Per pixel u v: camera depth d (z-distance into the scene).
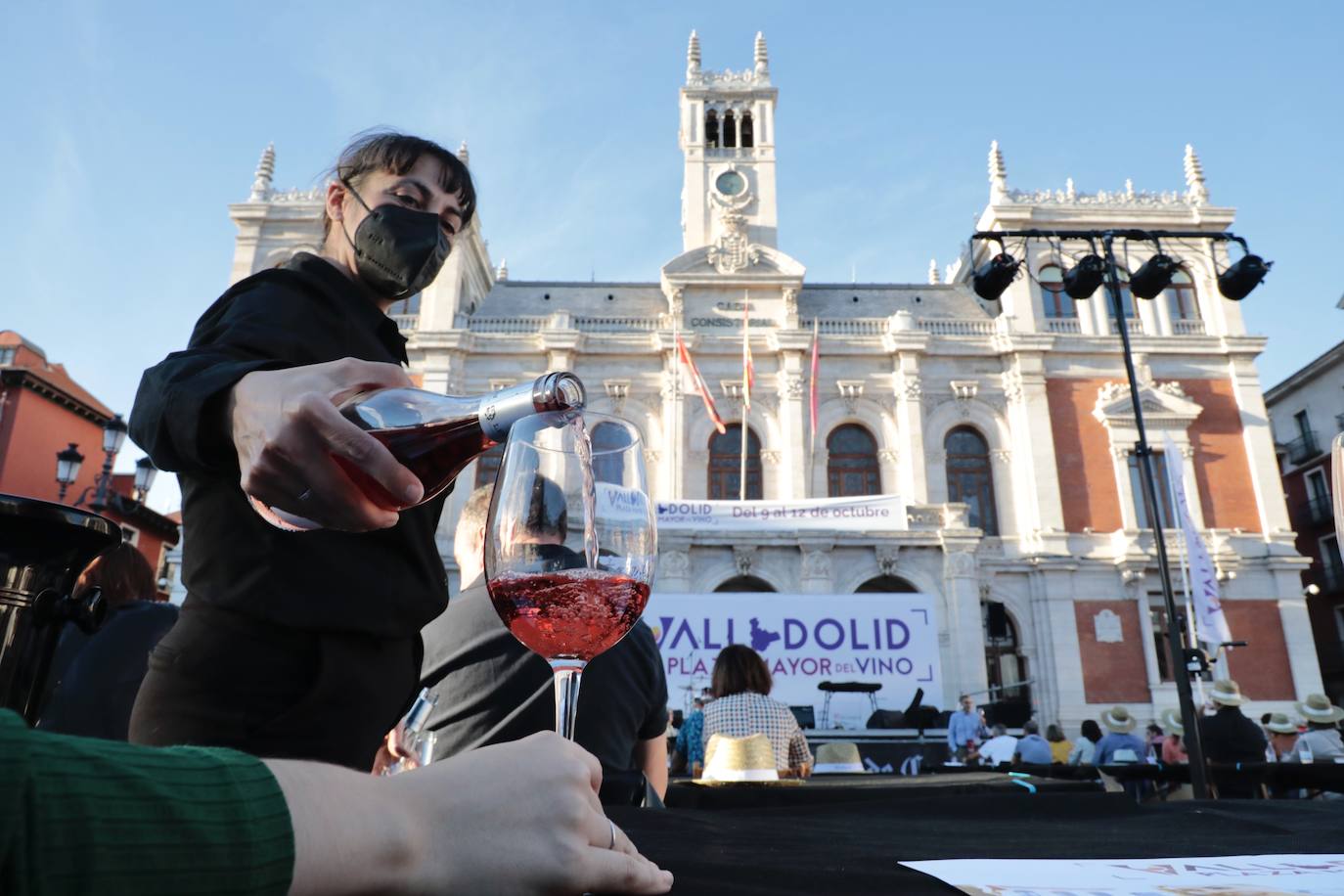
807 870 1.03
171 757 0.57
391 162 2.17
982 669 20.59
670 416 24.69
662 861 1.09
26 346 25.38
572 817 0.75
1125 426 24.72
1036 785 3.53
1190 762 9.02
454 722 2.49
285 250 26.39
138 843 0.49
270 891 0.55
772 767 3.69
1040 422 24.64
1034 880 0.96
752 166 28.61
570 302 27.97
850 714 13.75
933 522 22.12
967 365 25.50
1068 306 26.52
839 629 14.10
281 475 1.04
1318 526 30.05
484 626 2.54
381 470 0.98
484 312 27.39
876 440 24.95
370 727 1.79
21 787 0.46
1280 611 23.12
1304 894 0.88
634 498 1.25
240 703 1.64
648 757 2.96
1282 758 11.44
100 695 3.02
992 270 11.12
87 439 27.39
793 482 23.98
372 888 0.61
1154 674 22.28
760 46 30.52
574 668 1.23
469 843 0.68
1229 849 1.26
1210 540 23.61
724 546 21.91
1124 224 26.78
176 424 1.15
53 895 0.46
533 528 1.18
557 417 1.24
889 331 25.44
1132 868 1.04
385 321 2.04
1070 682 22.28
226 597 1.64
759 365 25.41
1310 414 30.61
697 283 26.14
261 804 0.57
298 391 1.03
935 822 1.72
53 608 1.46
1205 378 25.34
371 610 1.73
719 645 14.02
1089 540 23.80
